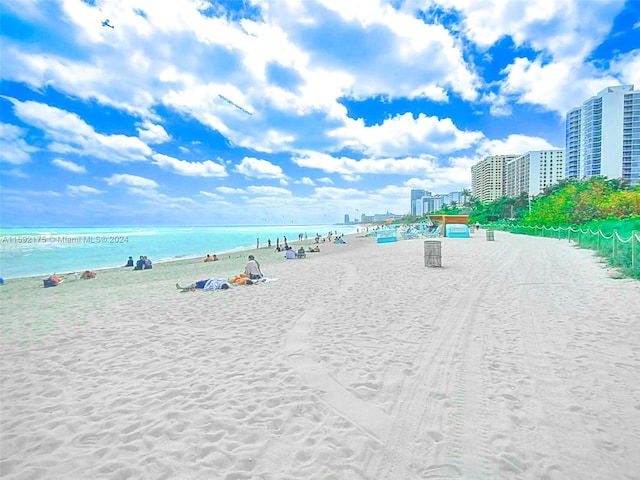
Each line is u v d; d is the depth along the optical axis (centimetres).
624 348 525
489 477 272
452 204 12719
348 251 2838
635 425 335
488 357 507
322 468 287
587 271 1219
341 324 695
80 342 641
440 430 335
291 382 447
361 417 362
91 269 2264
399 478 274
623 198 2984
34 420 376
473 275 1222
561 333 600
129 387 449
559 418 349
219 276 1594
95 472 290
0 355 581
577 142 8488
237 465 294
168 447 321
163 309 888
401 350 545
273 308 852
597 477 270
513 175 12369
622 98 7400
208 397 413
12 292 1385
